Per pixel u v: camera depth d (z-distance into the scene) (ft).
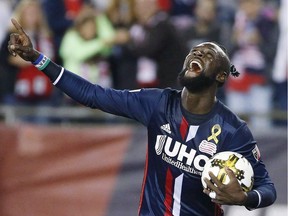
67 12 95.40
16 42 48.91
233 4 98.84
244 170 47.55
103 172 76.69
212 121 49.55
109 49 89.76
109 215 75.92
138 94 50.96
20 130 77.92
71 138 77.46
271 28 93.35
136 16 88.94
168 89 51.03
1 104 89.81
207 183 46.88
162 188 50.67
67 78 50.29
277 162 74.95
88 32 89.92
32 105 90.22
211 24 90.99
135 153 76.59
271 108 92.32
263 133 75.41
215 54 48.21
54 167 77.20
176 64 86.53
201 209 50.96
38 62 49.70
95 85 50.98
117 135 77.20
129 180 76.28
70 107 88.17
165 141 50.08
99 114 83.30
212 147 49.29
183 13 96.17
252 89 92.17
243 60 92.27
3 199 77.25
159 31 86.38
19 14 89.81
